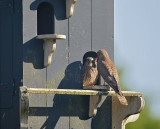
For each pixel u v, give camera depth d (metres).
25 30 13.24
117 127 14.28
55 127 13.62
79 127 13.95
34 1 13.34
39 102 13.44
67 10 13.70
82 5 14.02
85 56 14.40
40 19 13.95
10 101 13.77
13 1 13.77
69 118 13.82
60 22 13.70
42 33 13.95
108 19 14.36
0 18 13.90
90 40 14.11
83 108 14.02
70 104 13.83
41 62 13.40
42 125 13.47
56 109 13.64
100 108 14.23
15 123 13.70
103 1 14.30
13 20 13.77
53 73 13.57
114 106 14.35
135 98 14.00
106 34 14.32
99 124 14.21
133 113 14.05
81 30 13.99
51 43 13.23
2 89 13.85
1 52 13.88
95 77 13.91
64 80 13.72
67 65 13.78
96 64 14.11
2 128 13.85
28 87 13.24
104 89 13.62
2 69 13.87
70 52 13.83
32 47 13.30
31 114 13.34
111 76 13.74
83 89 13.91
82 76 13.99
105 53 14.05
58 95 13.67
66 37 13.78
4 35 13.85
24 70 13.21
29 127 13.31
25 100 12.55
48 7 13.91
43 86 13.42
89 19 14.10
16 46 13.68
